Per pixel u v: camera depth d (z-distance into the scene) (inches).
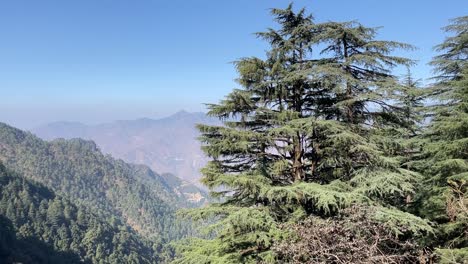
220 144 405.4
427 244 413.1
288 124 392.5
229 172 434.3
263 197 388.5
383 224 317.4
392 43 422.3
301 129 378.6
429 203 453.1
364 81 426.0
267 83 411.2
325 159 426.3
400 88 393.1
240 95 407.8
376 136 422.9
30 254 4498.0
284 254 328.5
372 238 315.0
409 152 541.3
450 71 545.6
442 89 502.9
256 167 418.0
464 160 426.3
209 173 407.2
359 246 284.4
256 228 366.6
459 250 367.9
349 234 289.7
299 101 451.5
